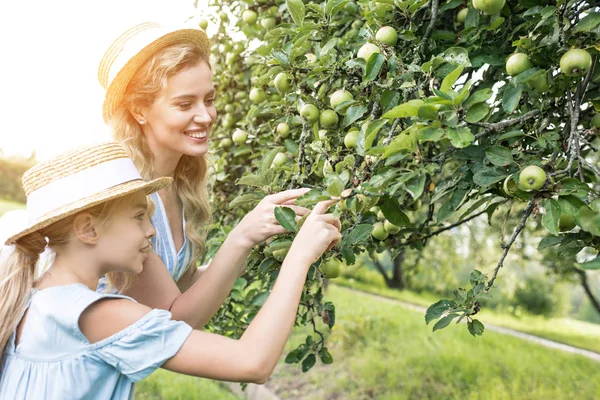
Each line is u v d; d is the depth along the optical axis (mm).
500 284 12094
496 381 5973
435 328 1750
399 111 1405
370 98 1848
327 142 1884
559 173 1443
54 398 1360
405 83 1654
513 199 1833
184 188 2143
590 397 5637
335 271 1734
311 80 2021
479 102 1413
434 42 1998
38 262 1592
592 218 1190
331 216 1521
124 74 1758
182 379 5996
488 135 1853
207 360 1331
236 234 1821
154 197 1962
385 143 1632
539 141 1642
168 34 1745
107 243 1496
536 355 7016
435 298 12109
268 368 1345
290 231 1670
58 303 1408
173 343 1349
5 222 1538
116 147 1578
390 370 6363
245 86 3336
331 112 2010
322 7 2121
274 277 1854
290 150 2367
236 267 1829
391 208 1644
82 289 1435
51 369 1378
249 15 2930
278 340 1357
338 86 2012
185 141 1829
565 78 1656
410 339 7551
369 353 6965
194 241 2146
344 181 1596
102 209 1475
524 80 1623
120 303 1412
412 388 5902
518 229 1640
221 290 1840
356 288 13406
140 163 1852
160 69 1730
